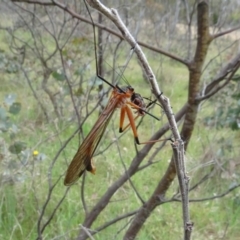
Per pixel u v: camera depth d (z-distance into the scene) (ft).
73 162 8.38
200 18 13.80
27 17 32.58
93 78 21.67
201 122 33.01
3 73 38.14
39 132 30.48
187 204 8.11
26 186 22.67
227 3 22.57
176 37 39.58
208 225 23.68
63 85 29.01
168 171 15.34
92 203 22.57
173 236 22.22
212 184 25.59
